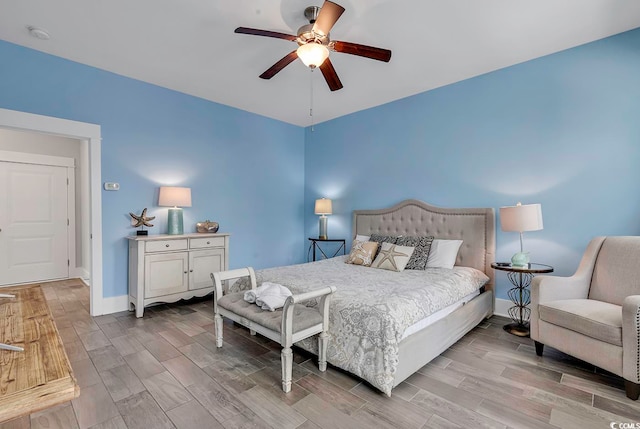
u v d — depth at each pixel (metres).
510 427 1.59
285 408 1.75
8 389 0.70
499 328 2.98
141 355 2.39
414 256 3.34
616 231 2.69
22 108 2.86
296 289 2.51
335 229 4.96
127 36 2.68
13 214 4.56
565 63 2.90
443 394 1.89
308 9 2.27
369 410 1.73
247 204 4.66
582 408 1.75
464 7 2.27
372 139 4.46
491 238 3.32
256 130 4.77
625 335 1.83
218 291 2.50
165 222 3.80
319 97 4.08
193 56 3.02
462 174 3.58
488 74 3.37
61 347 0.93
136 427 1.59
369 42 2.73
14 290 1.51
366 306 2.02
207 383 2.00
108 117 3.35
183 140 3.95
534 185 3.10
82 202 5.13
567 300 2.36
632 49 2.59
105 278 3.36
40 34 2.64
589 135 2.80
